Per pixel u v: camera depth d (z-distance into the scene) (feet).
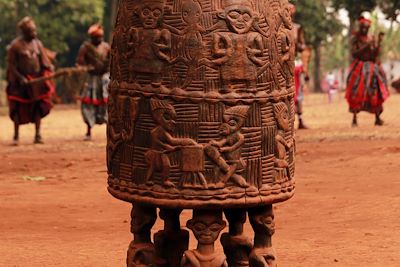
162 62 18.16
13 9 133.28
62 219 32.40
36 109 57.00
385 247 26.63
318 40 129.90
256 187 18.51
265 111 18.51
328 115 82.43
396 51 181.16
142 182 18.67
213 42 17.92
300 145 53.67
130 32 18.63
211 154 18.10
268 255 19.71
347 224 30.40
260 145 18.49
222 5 17.95
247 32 18.12
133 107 18.62
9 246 27.55
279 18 18.78
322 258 25.36
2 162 48.21
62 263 25.23
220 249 27.35
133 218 20.04
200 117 18.06
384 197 35.37
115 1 124.26
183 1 17.99
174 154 18.24
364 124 68.39
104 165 47.47
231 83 18.10
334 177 41.24
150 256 19.93
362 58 65.05
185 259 18.81
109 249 27.07
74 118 91.45
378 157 47.14
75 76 62.08
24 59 55.47
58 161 48.67
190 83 18.02
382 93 65.05
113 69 19.56
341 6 69.36
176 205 18.31
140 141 18.62
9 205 35.37
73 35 138.51
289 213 32.76
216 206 18.26
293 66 19.45
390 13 67.15
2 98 144.97
